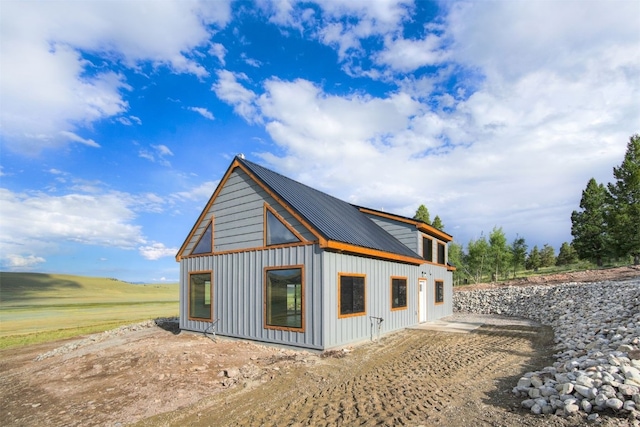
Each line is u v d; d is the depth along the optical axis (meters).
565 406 4.72
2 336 16.03
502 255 31.09
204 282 12.80
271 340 10.30
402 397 5.90
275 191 10.69
